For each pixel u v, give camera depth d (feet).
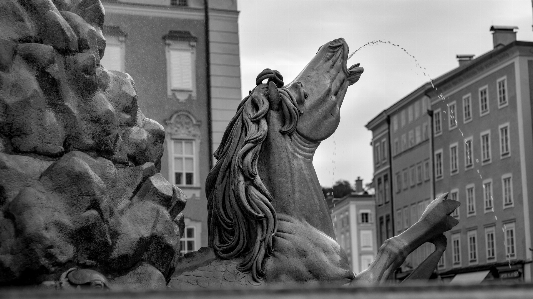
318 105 22.27
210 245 21.81
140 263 20.35
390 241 21.75
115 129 20.43
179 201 21.53
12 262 18.40
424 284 12.94
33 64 19.63
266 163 21.72
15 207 18.49
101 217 19.27
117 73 21.75
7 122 19.29
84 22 20.85
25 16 19.93
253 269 20.89
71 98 20.03
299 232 21.30
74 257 19.03
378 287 12.76
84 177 19.08
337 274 21.01
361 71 23.26
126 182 20.54
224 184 21.66
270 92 21.91
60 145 19.62
